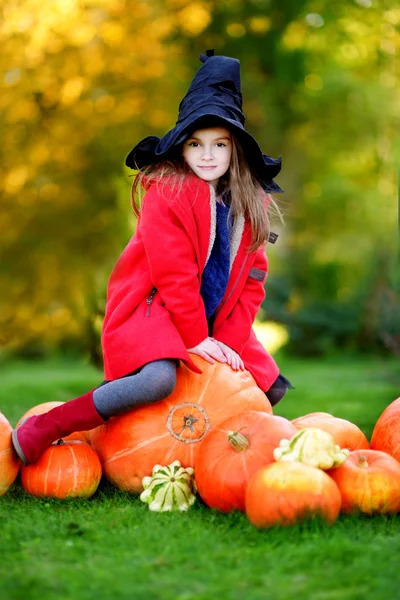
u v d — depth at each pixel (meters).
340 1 14.12
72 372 11.32
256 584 2.21
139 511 3.06
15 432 3.30
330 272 15.14
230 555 2.44
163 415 3.35
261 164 3.69
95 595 2.11
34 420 3.33
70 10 9.74
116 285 3.58
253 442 3.04
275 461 2.95
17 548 2.53
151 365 3.29
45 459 3.29
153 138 3.63
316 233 17.34
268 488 2.72
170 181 3.50
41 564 2.36
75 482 3.27
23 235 11.34
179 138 3.49
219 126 3.54
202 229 3.50
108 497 3.37
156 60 10.72
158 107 11.06
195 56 13.25
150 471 3.32
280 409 6.28
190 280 3.42
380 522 2.86
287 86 14.93
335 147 16.81
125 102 10.73
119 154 10.90
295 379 9.40
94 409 3.29
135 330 3.38
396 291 10.88
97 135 10.73
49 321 12.20
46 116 10.52
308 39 14.78
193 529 2.75
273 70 14.88
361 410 6.15
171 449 3.32
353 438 3.44
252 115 14.97
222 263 3.56
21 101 10.12
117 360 3.40
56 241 11.33
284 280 14.36
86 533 2.70
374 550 2.47
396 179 16.98
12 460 3.31
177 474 3.21
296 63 14.56
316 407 6.42
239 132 3.58
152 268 3.43
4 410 6.18
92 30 9.91
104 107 10.62
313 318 13.70
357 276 15.45
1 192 10.73
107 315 3.56
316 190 17.36
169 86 11.16
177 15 11.62
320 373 10.35
